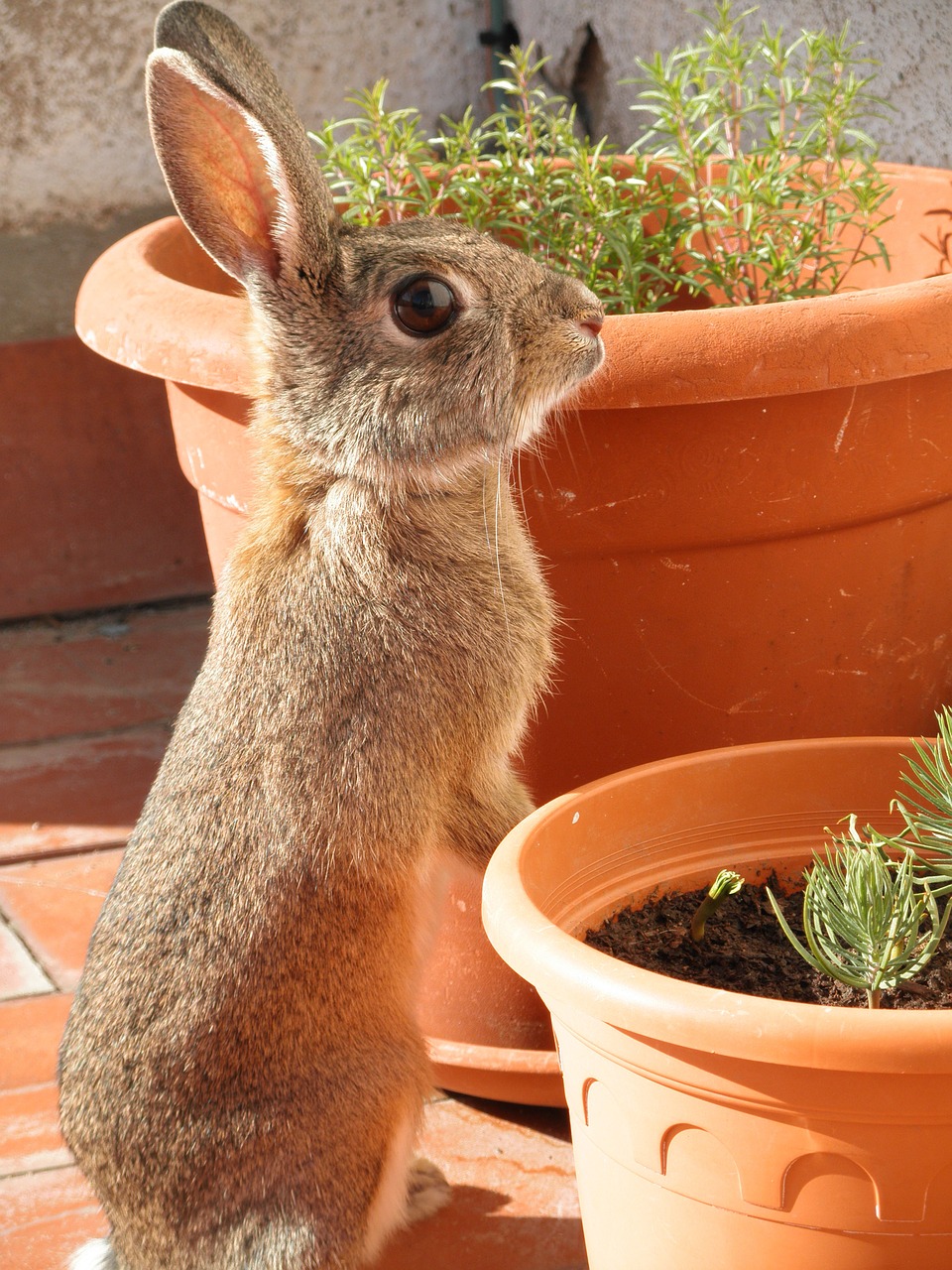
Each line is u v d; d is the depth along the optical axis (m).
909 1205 0.95
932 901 0.98
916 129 1.31
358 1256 1.07
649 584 1.11
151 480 1.79
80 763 1.47
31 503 1.76
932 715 1.17
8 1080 1.21
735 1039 0.93
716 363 1.07
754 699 1.13
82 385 1.73
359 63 1.77
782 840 1.05
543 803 1.15
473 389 1.06
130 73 1.71
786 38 1.37
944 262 1.22
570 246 1.23
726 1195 0.96
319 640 1.06
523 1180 1.15
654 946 1.02
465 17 1.79
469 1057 1.16
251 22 1.72
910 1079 0.93
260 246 1.06
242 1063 1.05
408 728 1.07
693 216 1.24
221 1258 1.06
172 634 1.76
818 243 1.23
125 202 1.75
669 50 1.45
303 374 1.07
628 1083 0.97
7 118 1.68
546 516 1.10
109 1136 1.06
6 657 1.72
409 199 1.22
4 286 1.72
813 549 1.11
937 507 1.13
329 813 1.06
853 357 1.07
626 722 1.13
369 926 1.07
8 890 1.34
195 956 1.06
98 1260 1.10
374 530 1.07
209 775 1.07
